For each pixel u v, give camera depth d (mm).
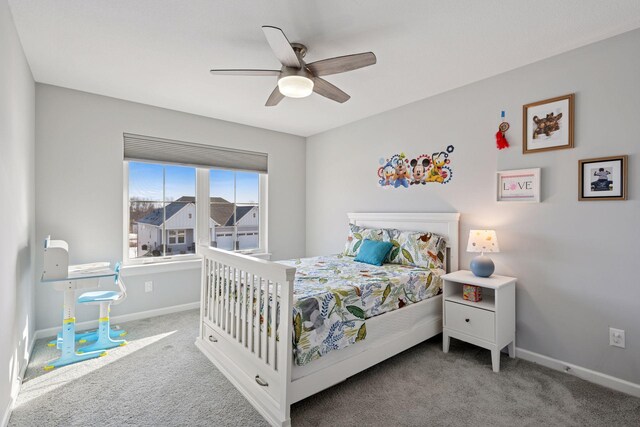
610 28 1989
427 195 3195
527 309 2475
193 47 2205
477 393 2012
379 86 2891
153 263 3424
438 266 2887
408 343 2457
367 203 3842
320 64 1932
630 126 2012
